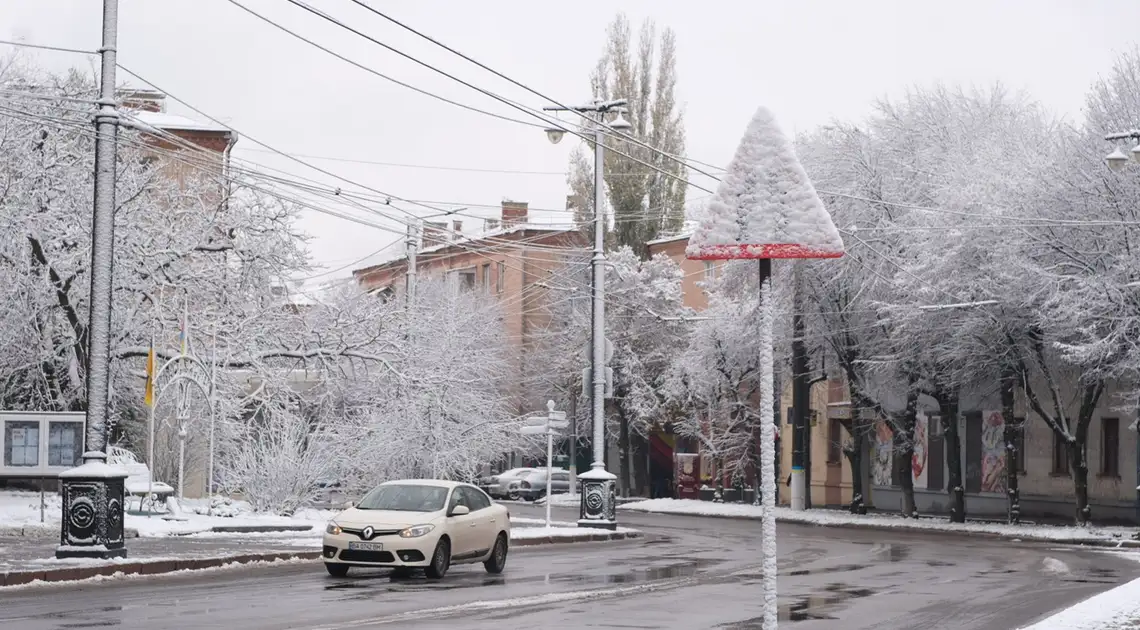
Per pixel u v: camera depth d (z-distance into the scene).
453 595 18.12
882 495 54.66
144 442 37.56
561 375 68.31
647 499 65.75
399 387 39.53
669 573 22.88
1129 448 41.72
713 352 57.97
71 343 35.44
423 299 62.00
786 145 8.20
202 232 37.97
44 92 34.53
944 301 41.06
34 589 17.78
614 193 65.25
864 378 48.53
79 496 20.09
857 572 23.62
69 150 36.22
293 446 35.50
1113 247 38.06
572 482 67.19
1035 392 45.56
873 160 46.19
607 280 64.94
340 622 14.52
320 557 24.11
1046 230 38.97
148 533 26.95
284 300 39.97
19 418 26.97
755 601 17.95
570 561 25.86
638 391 64.69
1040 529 39.41
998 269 39.31
